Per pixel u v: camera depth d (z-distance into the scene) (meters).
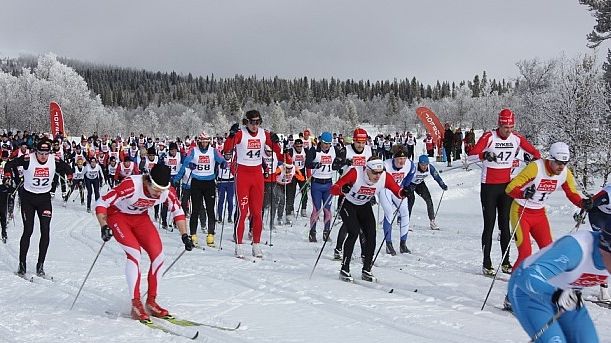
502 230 7.60
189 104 118.69
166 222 12.69
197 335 4.86
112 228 5.56
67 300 6.19
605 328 5.15
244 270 7.75
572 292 3.14
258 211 8.85
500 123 7.40
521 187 6.20
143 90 140.50
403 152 8.83
